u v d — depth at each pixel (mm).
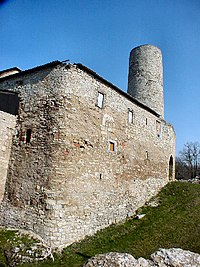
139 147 15242
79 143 10984
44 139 10695
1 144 11211
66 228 9727
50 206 9672
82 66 11547
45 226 9492
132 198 13961
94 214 11086
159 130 18000
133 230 11477
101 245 9797
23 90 12102
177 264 6156
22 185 10617
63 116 10641
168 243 9719
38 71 11914
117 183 12898
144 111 16297
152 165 16500
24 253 8242
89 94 11906
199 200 14406
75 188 10422
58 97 10883
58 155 10234
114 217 12281
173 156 19922
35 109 11406
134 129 14938
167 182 18281
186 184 17703
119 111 13766
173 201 14992
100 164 11930
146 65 19969
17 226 10125
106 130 12617
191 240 9656
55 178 9984
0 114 11336
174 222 11836
